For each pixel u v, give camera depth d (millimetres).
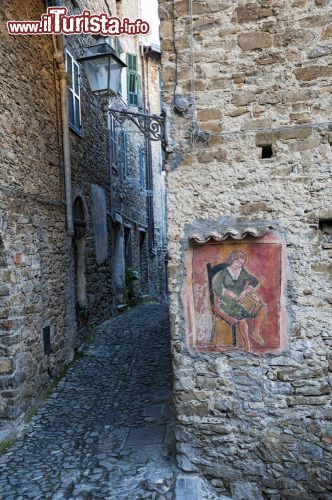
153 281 17359
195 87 4023
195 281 4023
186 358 4051
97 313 10023
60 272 7207
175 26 4055
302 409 3875
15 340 5316
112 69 5484
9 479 4301
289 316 3891
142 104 16000
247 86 3949
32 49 6441
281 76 3896
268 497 3910
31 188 6137
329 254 3842
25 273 5750
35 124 6422
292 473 3879
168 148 4055
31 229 6047
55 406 5957
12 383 5223
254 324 3945
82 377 6977
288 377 3891
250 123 3947
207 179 4008
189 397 4043
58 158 7395
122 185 13211
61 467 4477
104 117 11094
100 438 5012
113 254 12461
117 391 6359
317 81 3844
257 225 3924
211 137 3992
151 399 5953
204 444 4020
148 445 4730
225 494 3969
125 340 9078
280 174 3900
